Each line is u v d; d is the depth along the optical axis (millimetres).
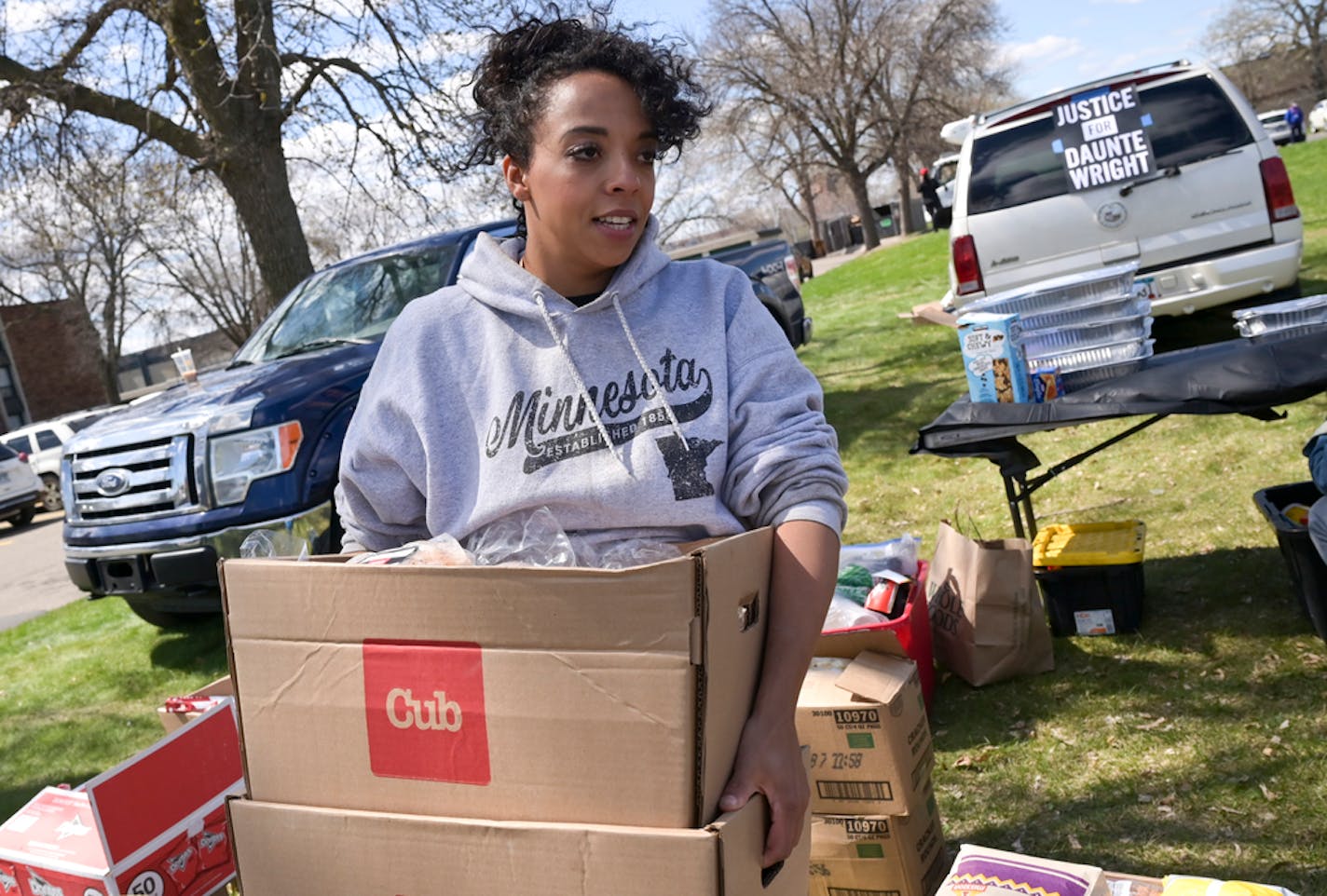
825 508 1288
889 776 2434
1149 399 3145
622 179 1323
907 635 3150
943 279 16062
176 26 9281
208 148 9570
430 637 1173
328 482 4641
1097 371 3500
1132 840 2553
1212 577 3805
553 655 1118
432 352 1431
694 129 1439
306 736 1263
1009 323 3426
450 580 1145
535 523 1328
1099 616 3510
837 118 38594
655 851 1086
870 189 56250
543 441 1339
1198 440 5391
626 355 1354
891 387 8242
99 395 39625
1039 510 4961
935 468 5973
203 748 2660
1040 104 6301
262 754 1299
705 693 1078
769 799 1179
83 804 2648
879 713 2420
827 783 2486
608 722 1103
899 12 37906
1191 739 2900
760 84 38156
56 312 35188
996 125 6402
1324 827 2447
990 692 3365
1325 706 2908
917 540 3670
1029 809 2768
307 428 4641
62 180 10180
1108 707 3139
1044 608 3629
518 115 1368
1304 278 8867
